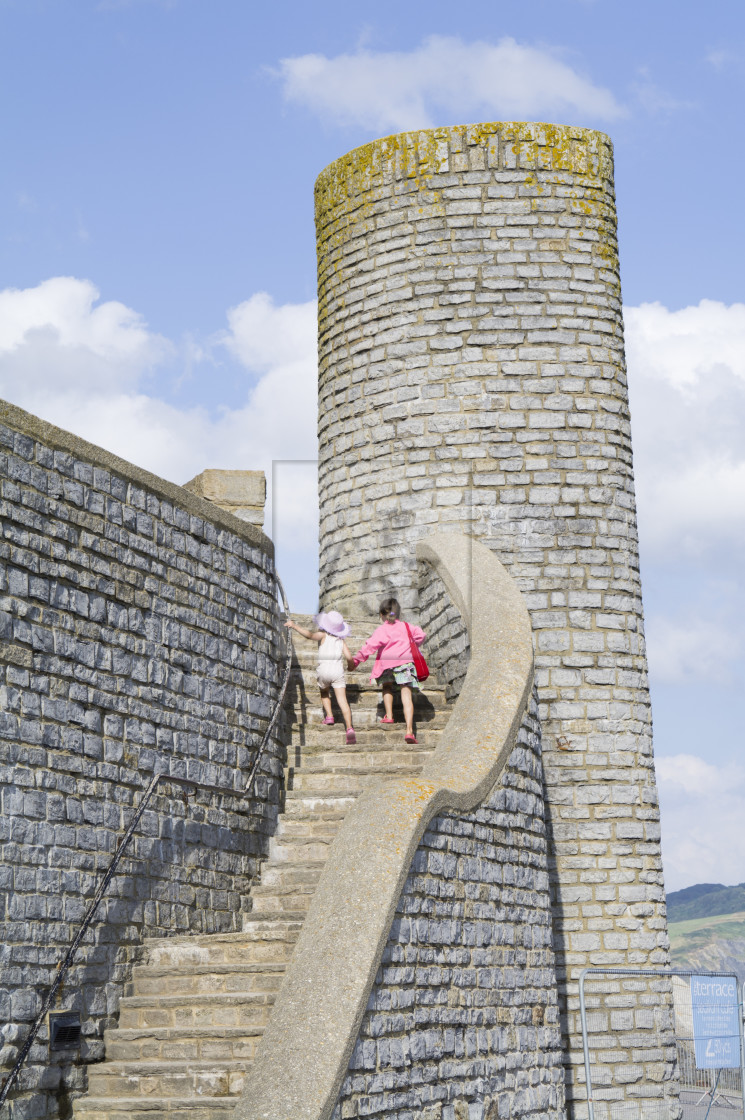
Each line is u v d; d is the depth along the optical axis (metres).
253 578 12.19
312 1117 7.36
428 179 16.16
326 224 17.12
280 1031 7.97
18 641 8.78
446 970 9.80
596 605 15.12
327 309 16.98
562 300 15.81
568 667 14.85
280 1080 7.59
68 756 9.16
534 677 12.63
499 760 11.23
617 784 14.65
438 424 15.62
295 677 13.30
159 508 10.67
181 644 10.78
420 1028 9.21
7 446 8.86
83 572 9.57
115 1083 8.63
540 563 15.16
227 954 9.69
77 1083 8.70
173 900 10.22
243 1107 7.44
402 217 16.22
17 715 8.70
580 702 14.77
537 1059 11.36
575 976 14.04
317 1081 7.57
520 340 15.69
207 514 11.44
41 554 9.12
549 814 14.41
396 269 16.16
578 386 15.66
